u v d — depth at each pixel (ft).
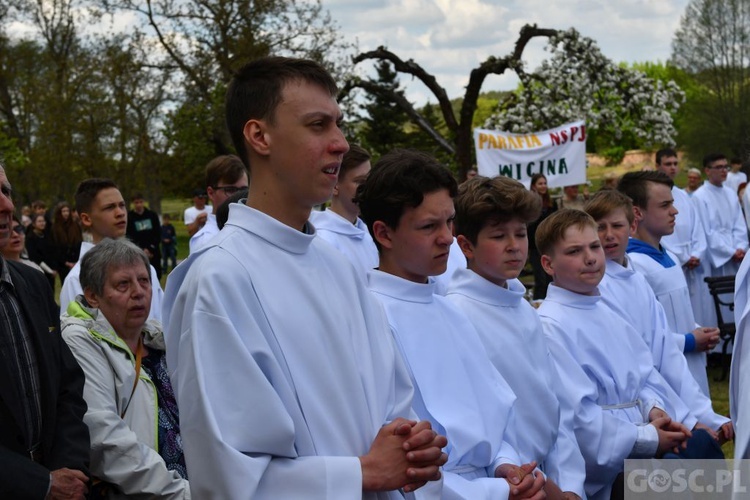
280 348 6.86
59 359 10.13
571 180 34.42
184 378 6.63
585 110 41.45
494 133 34.94
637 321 14.34
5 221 9.91
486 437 9.52
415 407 9.43
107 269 11.47
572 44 41.55
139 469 10.39
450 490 8.88
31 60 95.50
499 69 41.83
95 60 80.33
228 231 7.13
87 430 10.06
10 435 9.42
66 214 37.81
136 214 43.57
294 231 7.17
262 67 7.27
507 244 10.84
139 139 82.23
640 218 17.72
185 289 6.89
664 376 14.37
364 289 7.82
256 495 6.54
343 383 7.08
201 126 74.43
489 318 10.86
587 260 12.71
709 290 28.94
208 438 6.42
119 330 11.47
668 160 30.30
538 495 9.39
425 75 42.55
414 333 9.61
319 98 7.18
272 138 7.14
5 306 9.80
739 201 33.14
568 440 11.46
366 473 6.75
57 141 83.71
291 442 6.64
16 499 9.09
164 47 73.92
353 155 17.04
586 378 12.23
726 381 25.91
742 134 150.51
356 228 17.15
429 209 9.59
